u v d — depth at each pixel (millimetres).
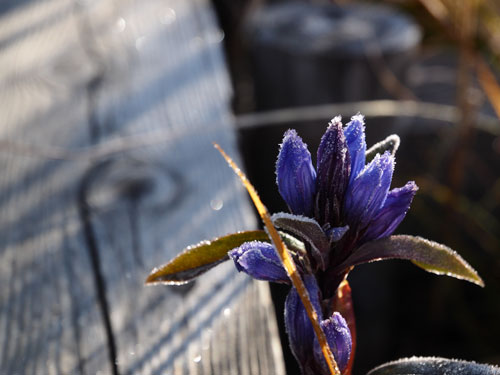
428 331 1411
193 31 1165
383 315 1399
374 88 1333
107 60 1073
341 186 510
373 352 1407
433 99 1531
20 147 861
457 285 1380
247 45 1729
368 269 1346
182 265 530
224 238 527
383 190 509
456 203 1317
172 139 896
